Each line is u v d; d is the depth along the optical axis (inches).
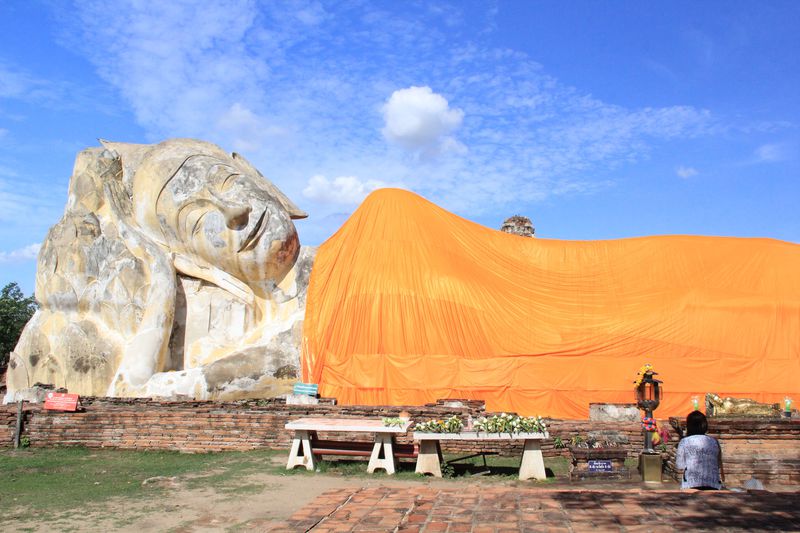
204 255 1128.8
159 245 1146.0
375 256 1112.2
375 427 507.8
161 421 645.3
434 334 1041.5
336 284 1113.4
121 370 1063.6
